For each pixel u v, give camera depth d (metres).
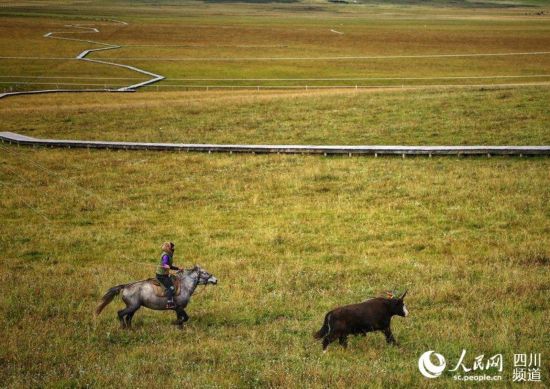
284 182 38.97
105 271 25.11
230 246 28.78
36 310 20.42
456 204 33.91
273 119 55.94
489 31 182.88
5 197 37.50
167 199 37.00
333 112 57.03
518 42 147.50
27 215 34.56
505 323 18.02
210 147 46.53
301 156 44.47
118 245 29.53
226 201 36.41
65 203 36.44
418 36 167.50
